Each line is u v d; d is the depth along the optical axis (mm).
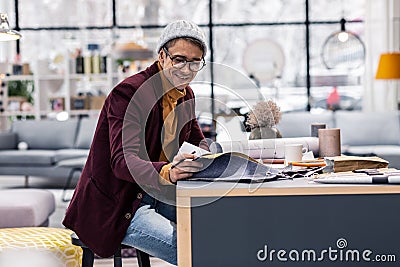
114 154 2400
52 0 11172
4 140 9523
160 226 2578
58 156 8930
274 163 3061
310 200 2111
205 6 11047
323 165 2779
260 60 10344
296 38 10883
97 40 11102
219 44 11016
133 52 9664
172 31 2402
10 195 5012
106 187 2586
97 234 2584
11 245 3418
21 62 10625
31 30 11180
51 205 5336
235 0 10984
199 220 2111
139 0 11062
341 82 10750
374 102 10258
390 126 9031
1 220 4684
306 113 9156
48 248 3438
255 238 2113
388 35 10109
